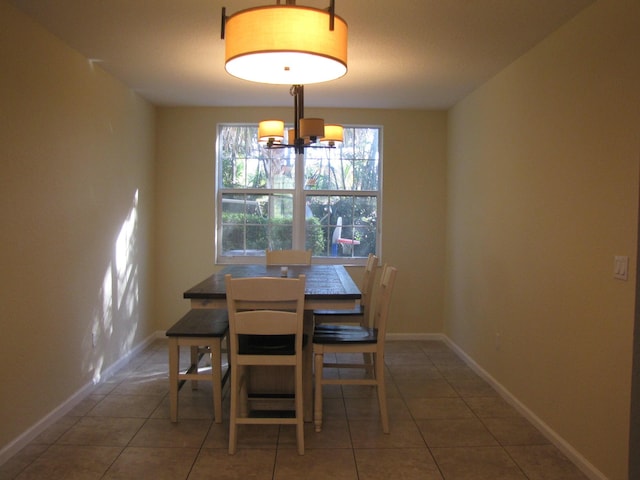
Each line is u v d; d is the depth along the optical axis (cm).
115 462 242
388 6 239
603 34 222
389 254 481
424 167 479
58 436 268
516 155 315
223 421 291
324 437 272
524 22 256
